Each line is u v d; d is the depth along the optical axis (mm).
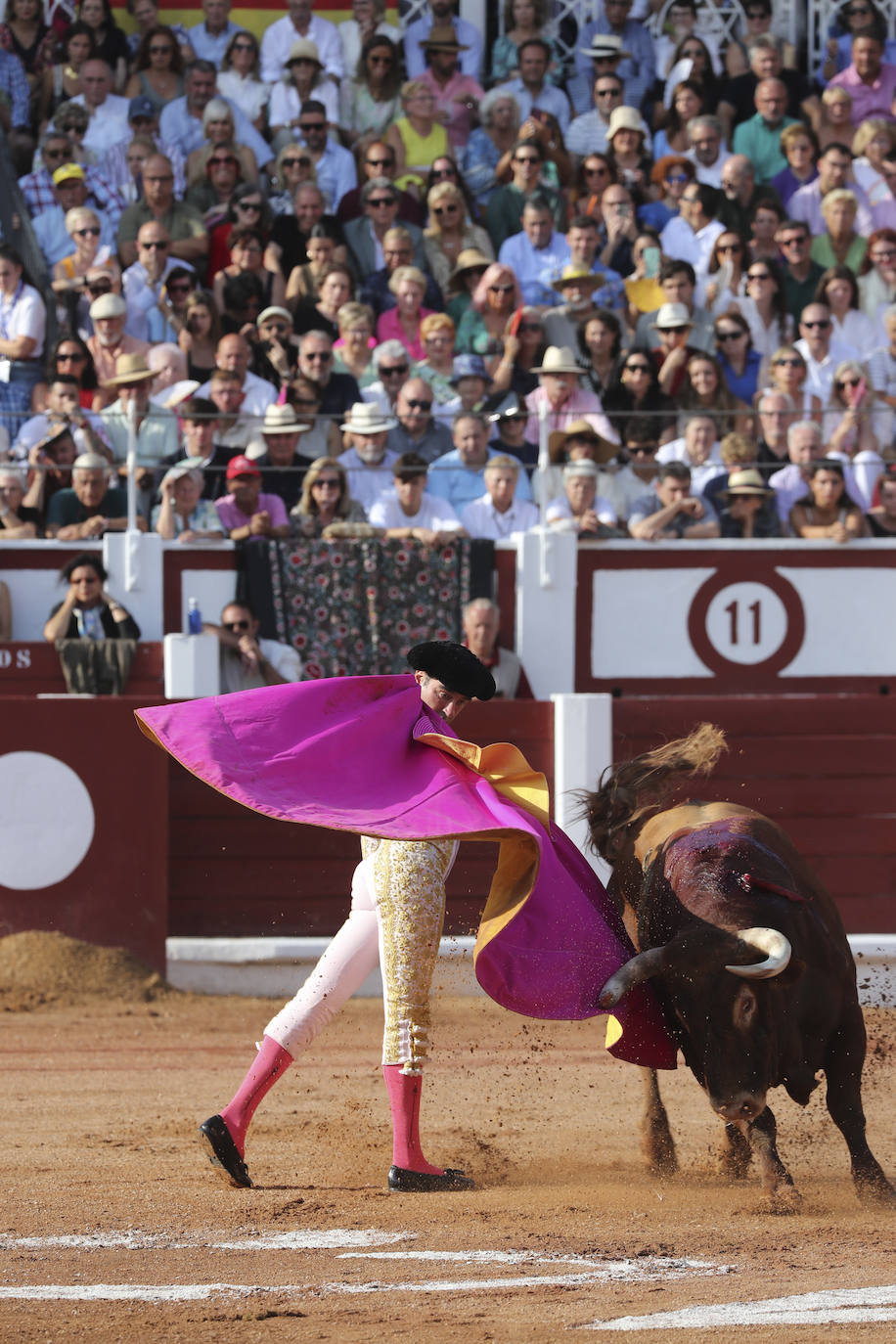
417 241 39312
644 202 41656
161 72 42000
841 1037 14102
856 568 34531
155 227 37156
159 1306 10445
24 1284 11062
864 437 37031
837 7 48062
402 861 14359
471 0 46531
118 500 33250
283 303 37688
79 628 31609
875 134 42938
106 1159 15891
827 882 30719
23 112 42062
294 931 30219
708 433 34969
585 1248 12031
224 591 32531
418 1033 14367
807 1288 10758
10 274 36094
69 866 29516
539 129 41812
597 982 14234
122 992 28469
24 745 29469
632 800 16359
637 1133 17891
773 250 40000
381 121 43156
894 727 31031
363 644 32469
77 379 34344
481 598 32781
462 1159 16141
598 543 33750
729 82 44500
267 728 13766
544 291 38719
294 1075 21672
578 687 33781
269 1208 13539
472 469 34219
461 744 14109
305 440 34781
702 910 13500
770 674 34406
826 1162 16266
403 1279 11117
